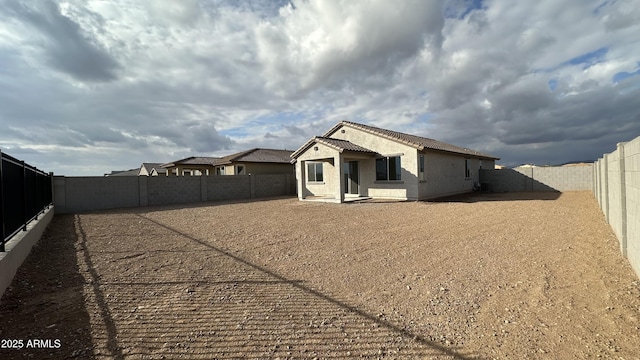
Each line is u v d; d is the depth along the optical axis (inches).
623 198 240.7
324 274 223.5
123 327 147.0
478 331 141.8
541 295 178.2
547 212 484.4
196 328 146.6
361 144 796.6
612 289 181.9
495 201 669.3
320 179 898.1
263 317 157.9
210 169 1402.6
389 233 357.4
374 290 192.7
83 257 269.6
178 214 557.6
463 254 265.6
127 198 710.5
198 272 229.5
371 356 124.0
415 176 692.7
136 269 236.4
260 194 987.9
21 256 241.8
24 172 281.0
